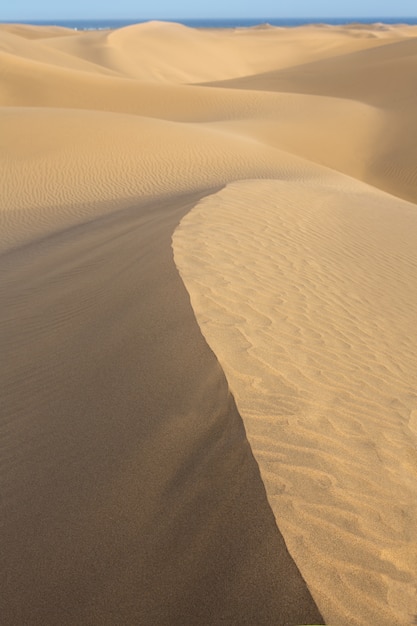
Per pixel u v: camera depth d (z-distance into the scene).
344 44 89.19
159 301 5.82
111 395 4.58
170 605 2.86
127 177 18.02
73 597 3.08
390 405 4.73
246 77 53.00
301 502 3.22
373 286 8.03
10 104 36.06
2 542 3.55
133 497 3.53
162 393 4.36
